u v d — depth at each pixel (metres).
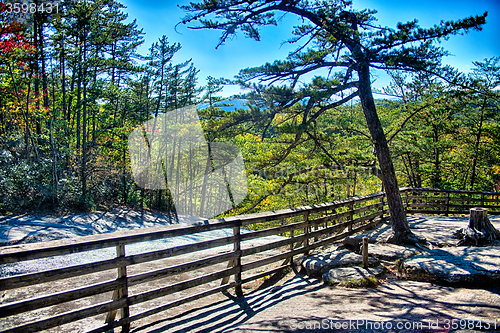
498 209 12.31
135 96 28.61
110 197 20.44
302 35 8.18
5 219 13.64
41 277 2.70
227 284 4.46
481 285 4.37
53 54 20.08
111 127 23.64
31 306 2.65
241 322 3.61
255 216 4.82
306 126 7.39
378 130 7.11
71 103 26.19
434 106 13.02
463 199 11.63
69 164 20.34
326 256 5.98
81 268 2.95
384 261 5.79
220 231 12.44
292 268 6.04
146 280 3.46
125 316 3.34
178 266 3.77
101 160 21.02
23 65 17.94
